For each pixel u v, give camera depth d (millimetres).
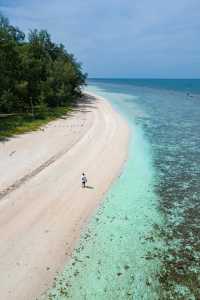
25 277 16969
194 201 26266
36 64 68375
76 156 36094
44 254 18797
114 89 177625
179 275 17391
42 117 57031
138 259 18656
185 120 65062
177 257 18891
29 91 66062
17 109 60688
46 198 25609
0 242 19641
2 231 20781
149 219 23188
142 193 27516
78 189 27656
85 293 16047
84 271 17562
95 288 16391
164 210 24594
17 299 15602
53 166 32594
